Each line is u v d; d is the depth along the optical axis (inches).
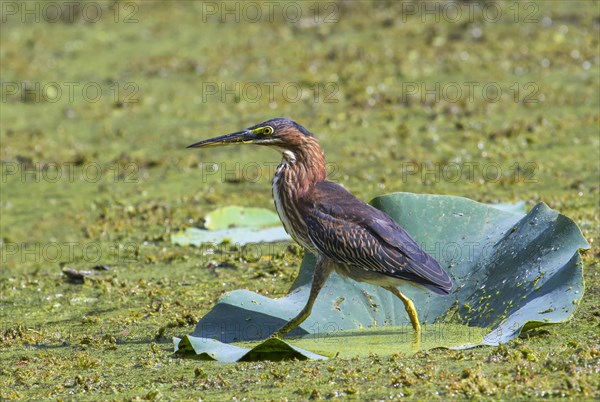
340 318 421.1
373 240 408.5
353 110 831.1
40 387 375.6
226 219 608.7
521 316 377.4
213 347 389.7
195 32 1101.7
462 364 356.5
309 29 1074.1
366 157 724.7
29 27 1157.1
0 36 1122.7
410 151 728.3
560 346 365.7
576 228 405.1
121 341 434.0
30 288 527.8
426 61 937.5
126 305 489.1
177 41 1072.8
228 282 511.2
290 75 935.0
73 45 1079.6
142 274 538.0
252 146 783.7
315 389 339.9
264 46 1027.9
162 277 529.0
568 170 665.0
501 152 709.9
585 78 860.0
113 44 1076.5
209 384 360.2
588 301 418.3
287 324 405.7
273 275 516.4
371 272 412.5
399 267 404.8
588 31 978.7
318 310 423.8
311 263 452.8
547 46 946.7
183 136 804.6
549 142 724.7
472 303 418.0
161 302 483.5
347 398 334.3
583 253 482.0
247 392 348.8
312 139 438.6
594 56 909.2
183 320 449.7
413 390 335.9
